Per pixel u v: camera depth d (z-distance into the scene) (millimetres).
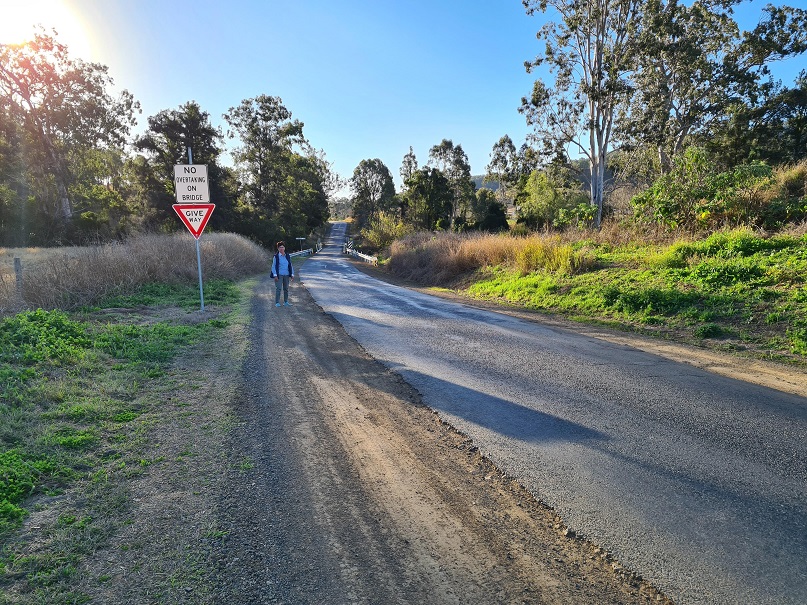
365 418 5082
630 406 5172
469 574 2723
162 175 50719
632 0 31016
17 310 9039
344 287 19531
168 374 6535
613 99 31750
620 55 31750
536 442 4395
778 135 40531
